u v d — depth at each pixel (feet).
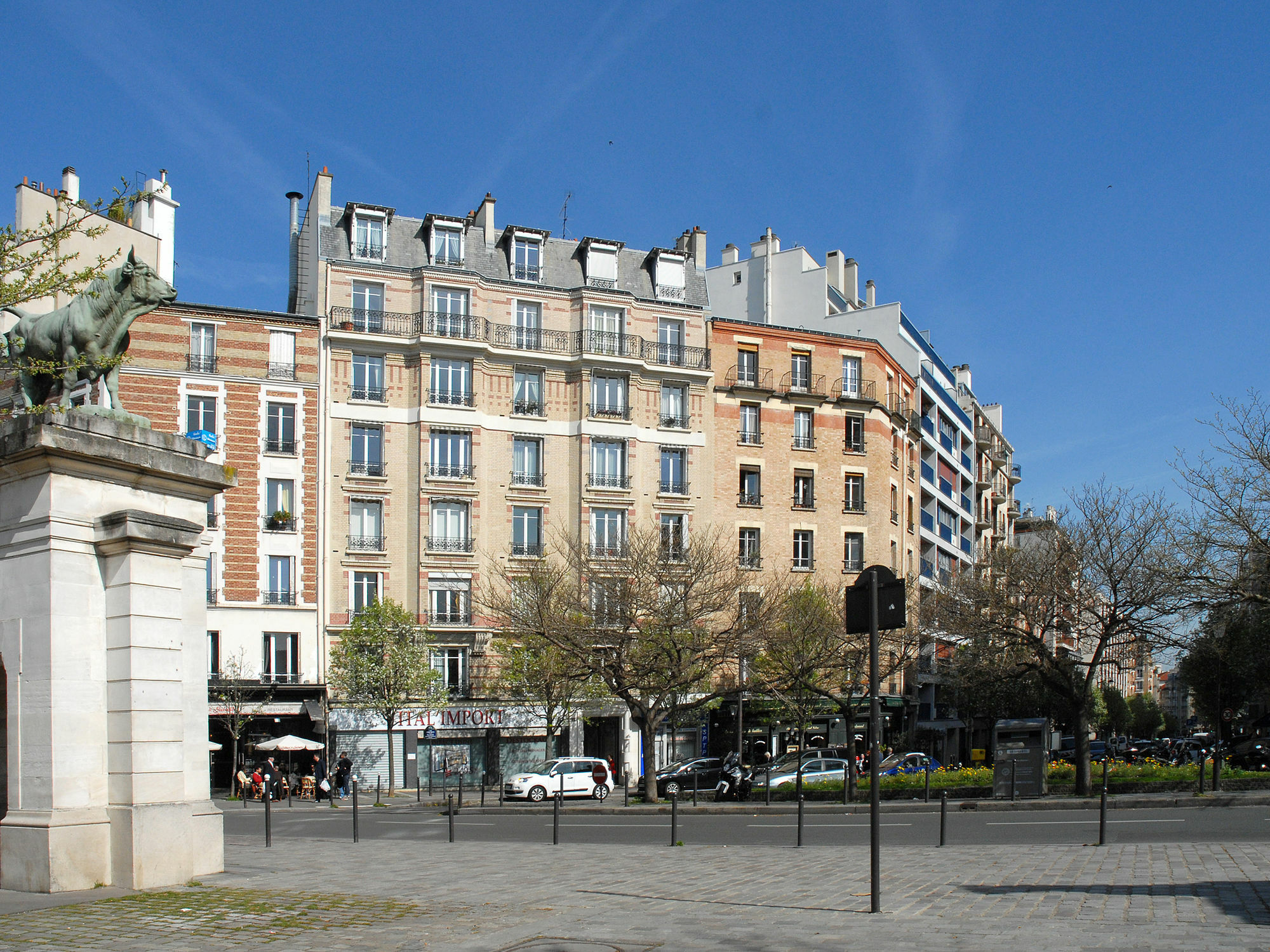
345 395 151.12
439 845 65.00
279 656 144.97
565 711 147.95
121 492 43.37
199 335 145.79
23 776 40.93
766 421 176.24
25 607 41.37
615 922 36.04
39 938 32.14
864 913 37.99
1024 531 296.92
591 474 161.79
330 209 158.61
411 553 151.94
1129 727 343.46
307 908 37.86
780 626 133.18
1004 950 30.76
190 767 44.55
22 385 46.37
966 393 272.51
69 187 137.59
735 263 209.87
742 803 101.09
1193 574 98.94
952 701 205.26
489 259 166.09
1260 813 80.33
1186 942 31.60
